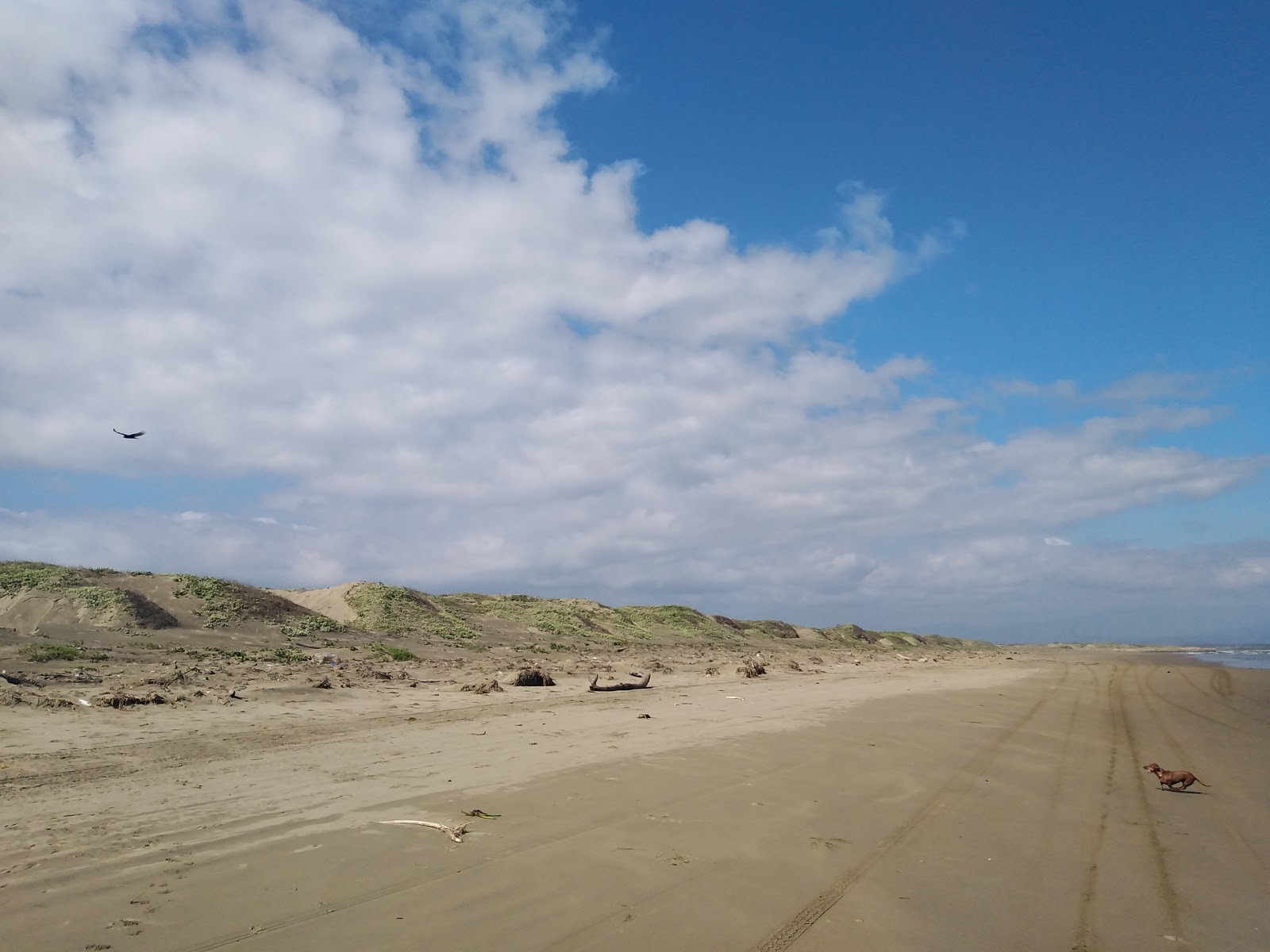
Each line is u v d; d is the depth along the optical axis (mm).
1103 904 6129
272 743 11789
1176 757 12883
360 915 5520
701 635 57750
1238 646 130625
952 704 19375
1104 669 42594
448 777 9648
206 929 5258
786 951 5125
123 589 29453
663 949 5094
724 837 7473
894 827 8000
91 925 5273
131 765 10031
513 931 5301
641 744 12219
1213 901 6242
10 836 7047
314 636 31281
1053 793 9781
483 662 30250
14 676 16359
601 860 6734
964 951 5223
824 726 14625
